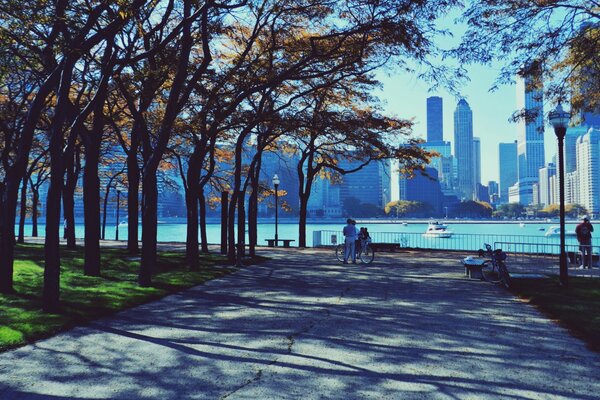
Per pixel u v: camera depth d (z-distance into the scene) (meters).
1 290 11.10
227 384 5.29
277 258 22.36
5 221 11.24
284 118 19.12
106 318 8.86
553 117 12.85
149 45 15.63
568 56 16.17
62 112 9.77
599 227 100.25
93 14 10.55
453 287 12.87
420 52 13.41
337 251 21.45
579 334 7.55
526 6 13.20
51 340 7.23
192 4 12.53
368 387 5.19
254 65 17.14
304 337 7.38
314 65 17.36
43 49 13.02
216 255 23.23
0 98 24.81
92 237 14.83
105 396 4.95
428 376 5.55
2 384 5.29
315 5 14.81
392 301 10.66
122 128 27.30
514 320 8.64
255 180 25.67
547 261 18.33
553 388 5.18
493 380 5.42
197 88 16.48
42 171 39.91
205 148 18.67
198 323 8.40
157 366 5.95
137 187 23.25
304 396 4.93
